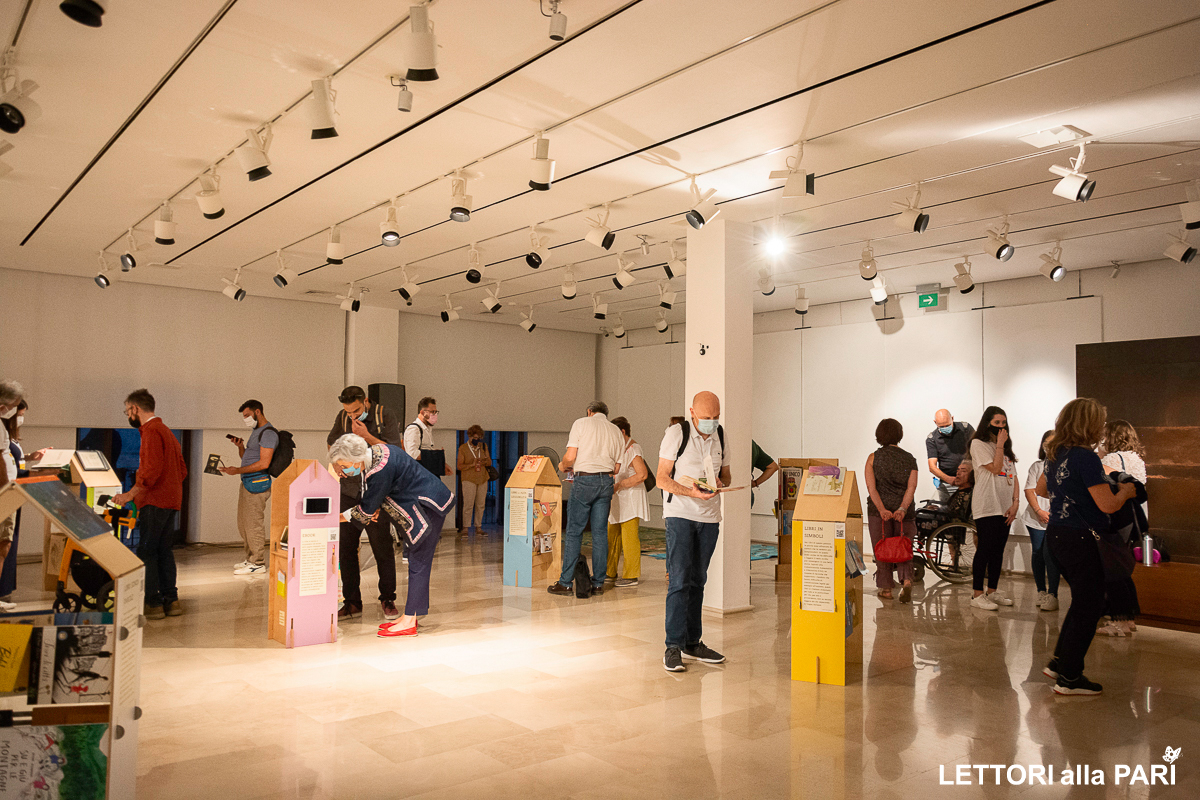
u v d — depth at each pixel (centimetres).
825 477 447
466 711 373
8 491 226
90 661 221
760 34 342
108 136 463
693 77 384
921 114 430
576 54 361
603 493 674
